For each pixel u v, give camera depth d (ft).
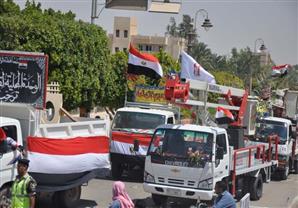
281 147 85.71
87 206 53.06
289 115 112.37
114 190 31.58
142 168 72.59
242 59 296.92
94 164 51.21
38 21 90.79
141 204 32.45
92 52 98.78
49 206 50.75
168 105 75.92
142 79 104.53
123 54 120.26
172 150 52.08
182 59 56.85
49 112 58.90
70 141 48.78
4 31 87.30
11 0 115.14
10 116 46.44
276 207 61.31
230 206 35.27
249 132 75.46
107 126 53.83
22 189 35.50
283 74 117.60
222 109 60.49
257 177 64.64
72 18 127.24
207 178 50.85
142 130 71.00
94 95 103.45
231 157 55.83
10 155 42.78
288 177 91.61
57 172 47.73
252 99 76.69
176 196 51.49
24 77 49.24
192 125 54.19
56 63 91.15
